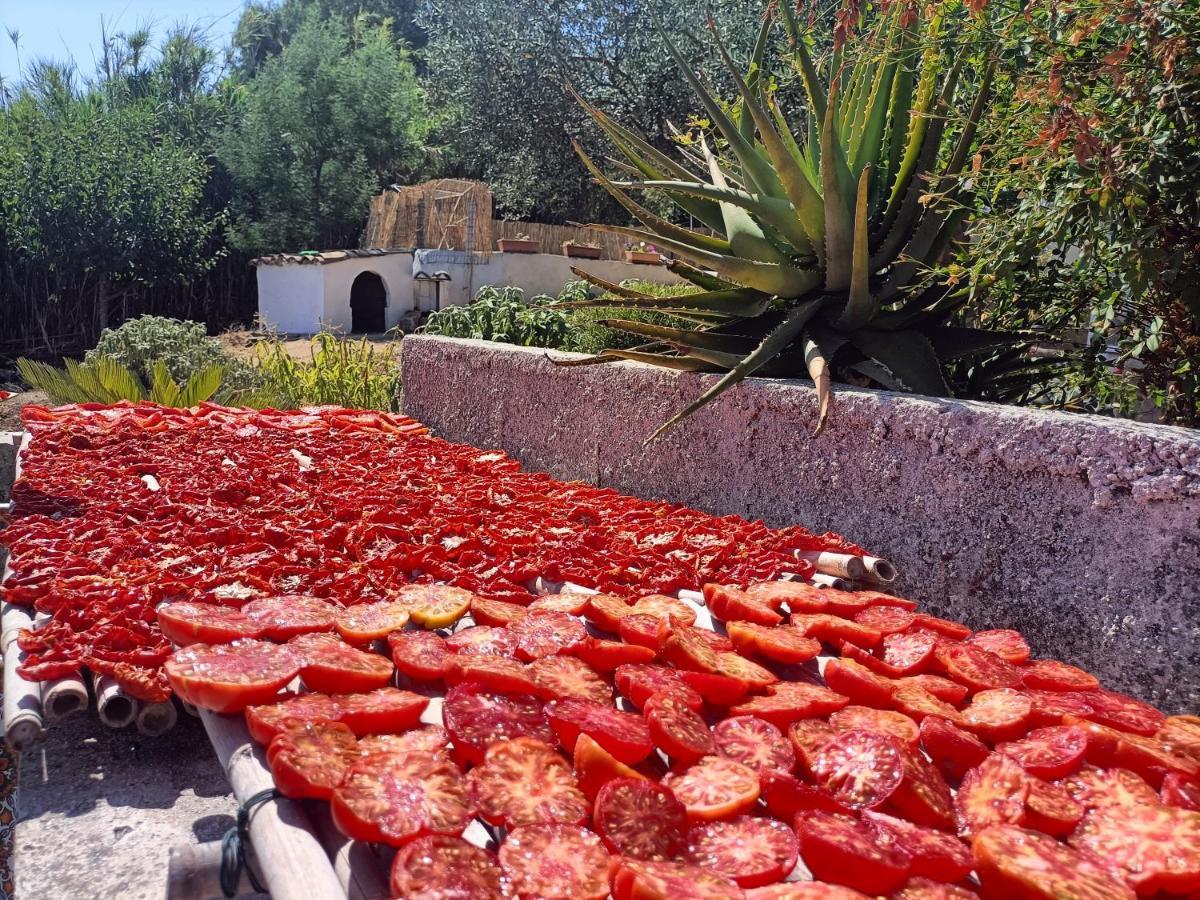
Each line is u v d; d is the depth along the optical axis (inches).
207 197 927.7
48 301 731.4
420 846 58.9
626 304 173.9
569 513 152.9
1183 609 103.9
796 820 64.4
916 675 95.3
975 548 127.6
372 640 96.3
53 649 93.5
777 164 161.9
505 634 95.7
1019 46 145.6
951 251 173.9
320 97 970.1
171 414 255.0
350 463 197.8
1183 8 122.4
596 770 69.1
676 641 89.9
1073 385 166.7
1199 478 101.8
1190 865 62.4
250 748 75.4
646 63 670.5
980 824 68.3
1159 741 81.2
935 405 133.5
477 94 770.8
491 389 239.9
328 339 399.5
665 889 55.1
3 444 220.5
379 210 845.8
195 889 65.7
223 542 134.0
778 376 176.9
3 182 715.4
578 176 804.6
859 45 160.7
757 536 140.7
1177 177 125.1
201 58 1000.2
